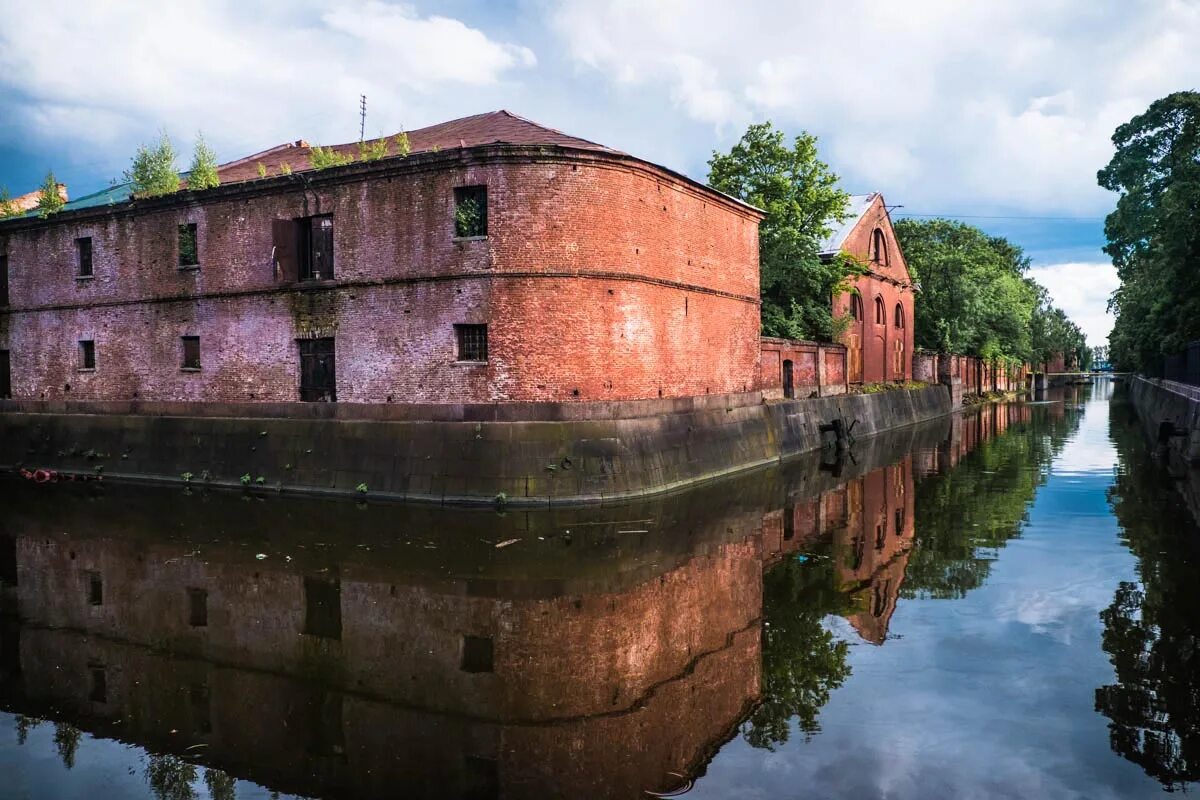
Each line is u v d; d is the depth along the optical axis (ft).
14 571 38.96
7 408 78.59
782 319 98.53
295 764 20.10
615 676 25.80
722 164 100.78
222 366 67.10
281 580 36.78
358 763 20.10
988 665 25.98
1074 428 118.83
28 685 25.32
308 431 60.49
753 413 78.33
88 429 71.31
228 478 63.16
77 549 43.16
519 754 20.49
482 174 56.44
